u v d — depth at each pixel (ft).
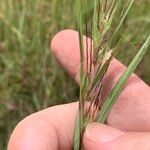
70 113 0.35
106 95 0.34
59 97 0.55
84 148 0.32
